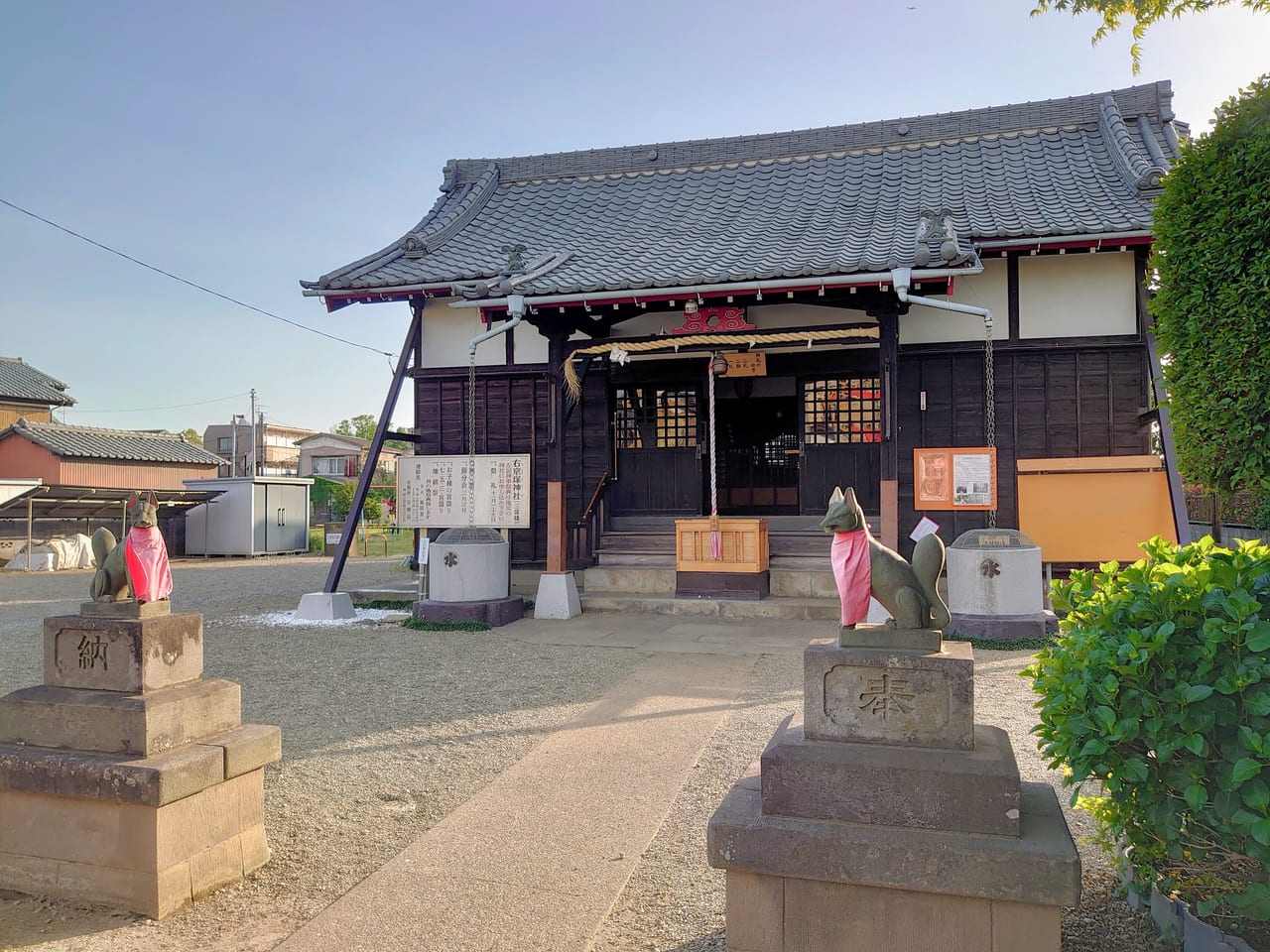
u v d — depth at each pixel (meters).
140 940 3.13
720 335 10.48
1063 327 10.92
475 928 3.17
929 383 11.47
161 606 3.72
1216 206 4.16
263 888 3.55
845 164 14.21
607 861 3.72
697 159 15.30
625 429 13.30
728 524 10.70
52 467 28.06
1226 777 2.53
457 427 13.09
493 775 4.86
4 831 3.52
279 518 27.09
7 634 10.45
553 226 13.95
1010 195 11.62
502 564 10.58
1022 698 6.36
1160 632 2.58
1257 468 4.07
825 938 2.63
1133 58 5.89
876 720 2.76
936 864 2.50
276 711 6.34
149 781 3.24
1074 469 10.22
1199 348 4.24
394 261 12.80
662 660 8.03
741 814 2.77
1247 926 2.69
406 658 8.30
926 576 2.90
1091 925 3.04
